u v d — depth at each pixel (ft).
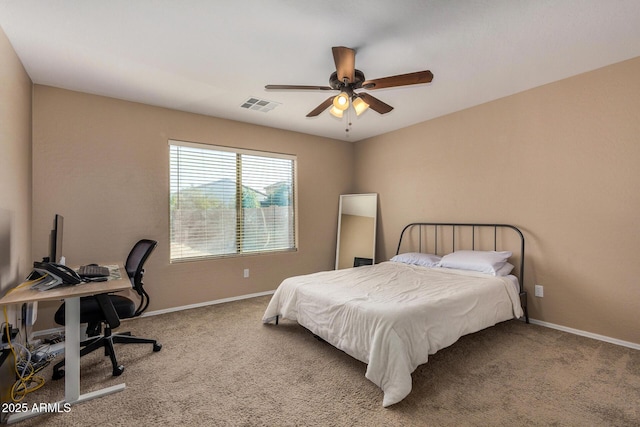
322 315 7.74
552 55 7.90
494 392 6.12
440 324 6.80
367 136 15.96
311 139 15.48
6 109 6.72
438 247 12.89
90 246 9.98
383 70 8.66
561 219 9.34
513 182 10.45
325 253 15.96
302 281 9.45
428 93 10.34
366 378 6.56
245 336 9.04
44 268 5.97
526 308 9.96
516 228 10.30
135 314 7.83
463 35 7.00
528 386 6.32
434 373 6.86
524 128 10.16
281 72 8.77
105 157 10.26
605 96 8.47
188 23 6.49
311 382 6.55
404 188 14.30
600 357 7.53
